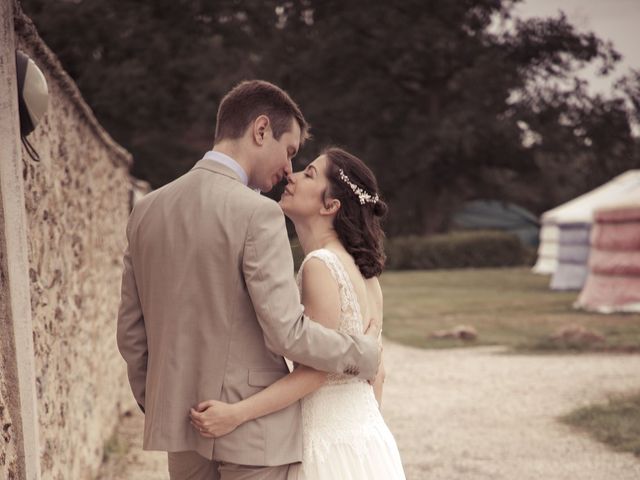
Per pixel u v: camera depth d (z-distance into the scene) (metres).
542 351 11.23
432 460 5.97
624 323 13.81
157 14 31.77
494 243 34.34
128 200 9.55
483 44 35.78
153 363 2.57
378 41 34.53
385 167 35.72
